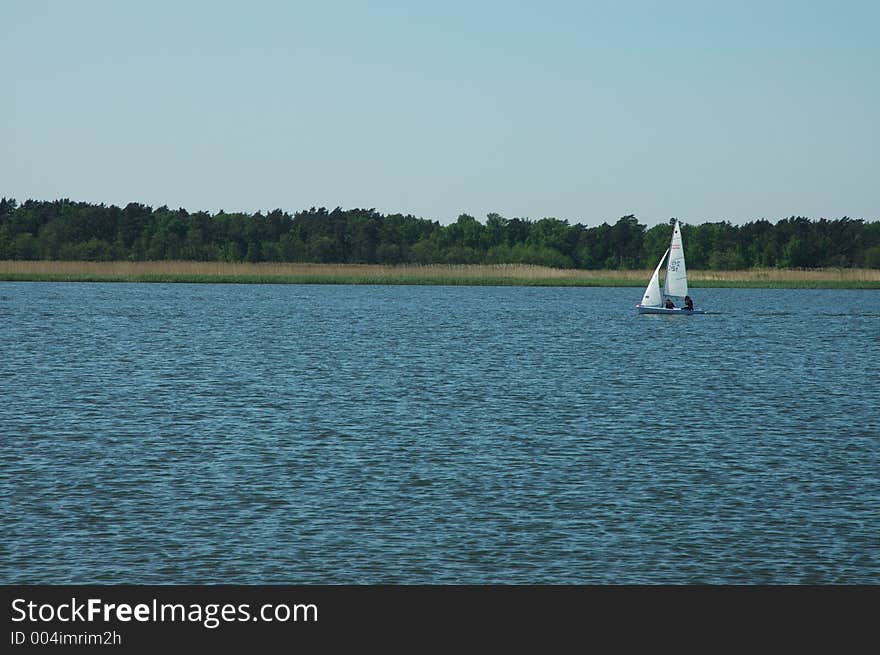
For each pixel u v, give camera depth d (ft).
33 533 139.85
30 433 205.36
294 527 143.84
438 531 142.92
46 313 542.16
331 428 215.10
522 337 448.24
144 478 168.66
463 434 209.77
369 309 634.02
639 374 315.78
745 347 412.77
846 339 454.40
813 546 138.41
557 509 153.28
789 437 209.46
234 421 222.48
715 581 127.75
